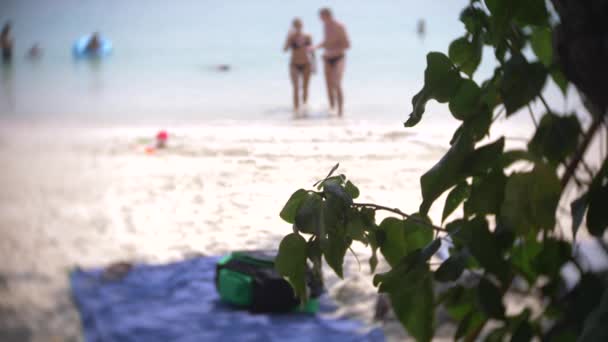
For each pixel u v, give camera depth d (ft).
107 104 28.55
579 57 2.78
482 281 4.52
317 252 4.28
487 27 4.28
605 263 4.85
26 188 16.52
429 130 8.02
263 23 96.53
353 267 7.25
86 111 27.20
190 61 49.21
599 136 4.22
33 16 112.27
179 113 22.03
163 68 45.01
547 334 4.56
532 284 5.14
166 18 109.29
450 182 4.23
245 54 54.65
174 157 12.48
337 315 9.04
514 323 5.09
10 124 25.53
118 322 9.79
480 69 4.76
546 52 4.59
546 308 5.14
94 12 120.47
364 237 4.46
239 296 10.09
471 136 4.23
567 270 5.74
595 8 2.62
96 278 11.12
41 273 11.64
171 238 10.03
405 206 5.60
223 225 5.31
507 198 4.04
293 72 28.45
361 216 4.32
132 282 10.80
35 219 14.17
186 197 9.08
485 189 4.37
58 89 36.70
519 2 3.91
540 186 4.03
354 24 84.12
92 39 58.18
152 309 10.14
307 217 4.08
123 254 11.57
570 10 2.74
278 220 5.18
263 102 24.09
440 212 6.63
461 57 4.40
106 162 17.15
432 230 4.74
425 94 4.15
